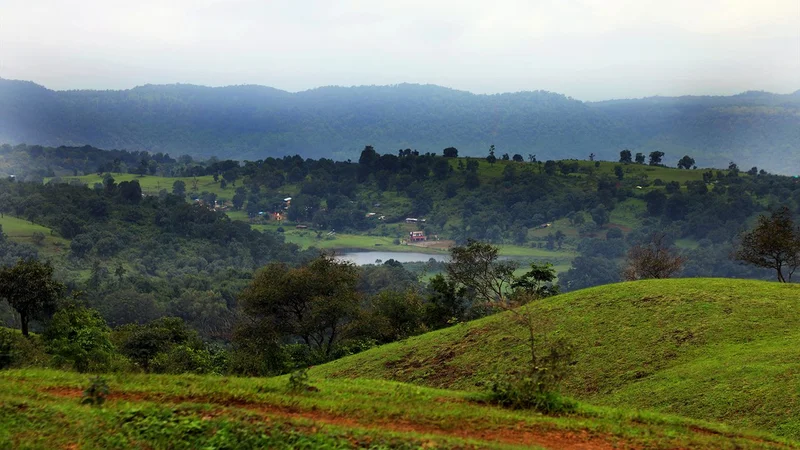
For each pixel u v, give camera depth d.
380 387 19.73
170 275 168.88
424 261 199.38
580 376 28.19
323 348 53.75
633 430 15.48
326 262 53.19
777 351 24.45
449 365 33.28
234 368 43.84
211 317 109.62
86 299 112.38
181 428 12.70
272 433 12.66
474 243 57.62
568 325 33.06
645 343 29.19
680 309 31.50
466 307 58.28
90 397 14.49
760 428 19.92
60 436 12.16
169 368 41.28
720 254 163.50
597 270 157.50
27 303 50.53
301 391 17.09
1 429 12.13
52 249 174.50
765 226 49.97
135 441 12.24
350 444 12.55
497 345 33.41
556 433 14.88
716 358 25.80
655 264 55.44
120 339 49.16
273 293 50.38
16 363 22.83
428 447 12.73
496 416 15.77
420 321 57.00
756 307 29.92
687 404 22.84
